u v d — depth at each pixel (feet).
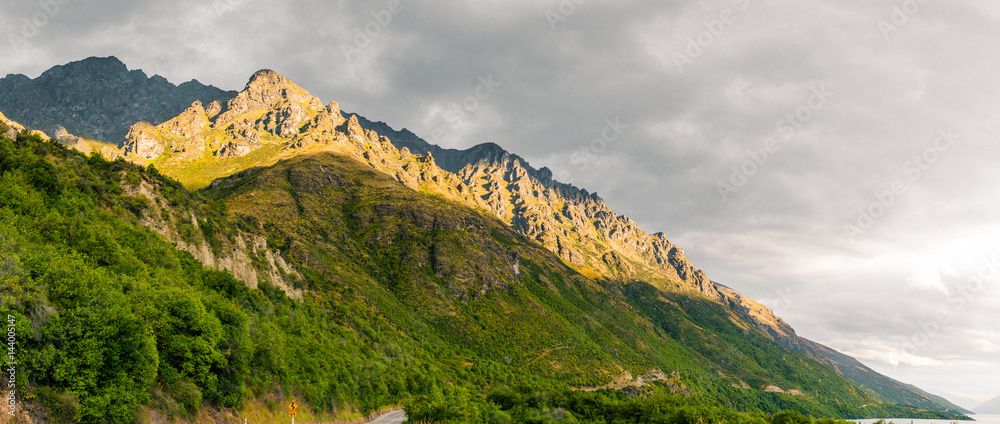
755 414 519.19
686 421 444.14
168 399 176.14
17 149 276.41
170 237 330.34
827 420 497.46
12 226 192.24
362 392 363.15
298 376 286.05
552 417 461.78
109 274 200.85
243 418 216.95
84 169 316.40
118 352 156.46
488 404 471.21
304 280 578.25
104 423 150.10
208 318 206.90
